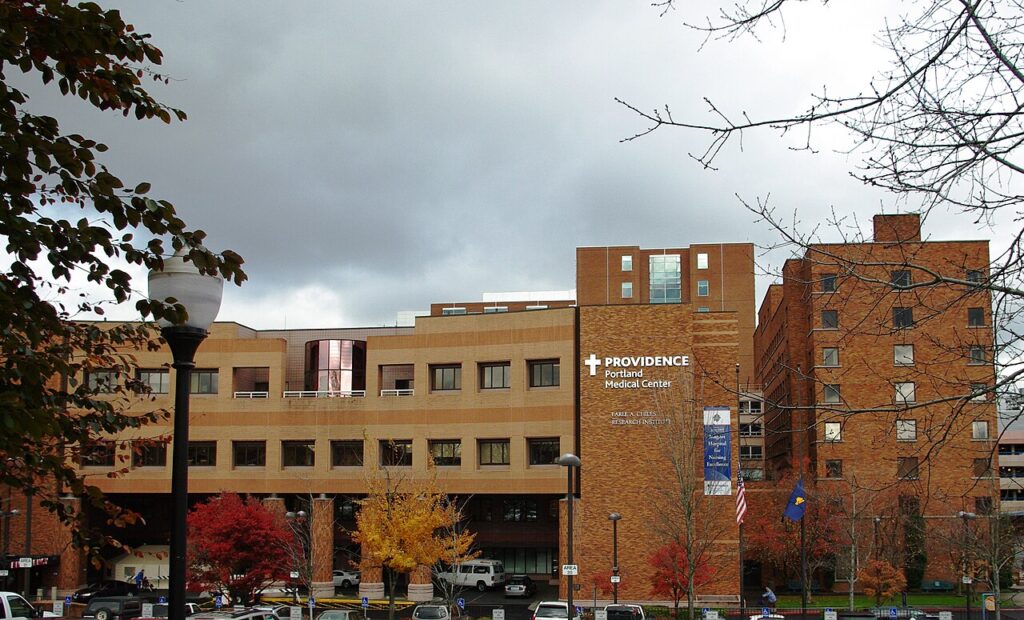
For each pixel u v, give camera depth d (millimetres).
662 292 118750
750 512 66188
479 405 64812
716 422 56281
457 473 64438
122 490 64312
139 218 8680
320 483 66250
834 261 9695
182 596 9273
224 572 48312
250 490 66562
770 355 91312
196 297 9781
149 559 68188
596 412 62094
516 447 63719
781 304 79125
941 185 7828
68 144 8164
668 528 53469
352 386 70812
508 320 65000
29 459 8742
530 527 75750
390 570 51406
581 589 60094
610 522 60719
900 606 54969
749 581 72812
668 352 61938
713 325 64188
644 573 59750
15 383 8555
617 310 63000
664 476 58094
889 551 59031
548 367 64562
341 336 77438
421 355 66562
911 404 8680
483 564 70688
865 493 57688
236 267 9562
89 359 10711
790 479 64000
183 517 9445
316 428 66938
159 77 9062
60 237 8328
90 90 8484
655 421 59219
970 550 48062
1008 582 61062
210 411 67688
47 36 8000
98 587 61406
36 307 8539
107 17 8289
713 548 57219
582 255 120625
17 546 63562
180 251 9023
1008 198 7832
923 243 8750
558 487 62500
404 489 57812
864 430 61188
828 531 61906
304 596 63000
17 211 8219
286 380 75812
